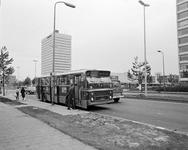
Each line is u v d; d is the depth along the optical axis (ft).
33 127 22.68
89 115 31.68
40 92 69.87
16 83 297.33
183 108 42.37
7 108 43.39
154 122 28.14
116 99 61.21
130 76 145.79
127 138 17.49
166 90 138.00
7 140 17.39
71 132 19.72
